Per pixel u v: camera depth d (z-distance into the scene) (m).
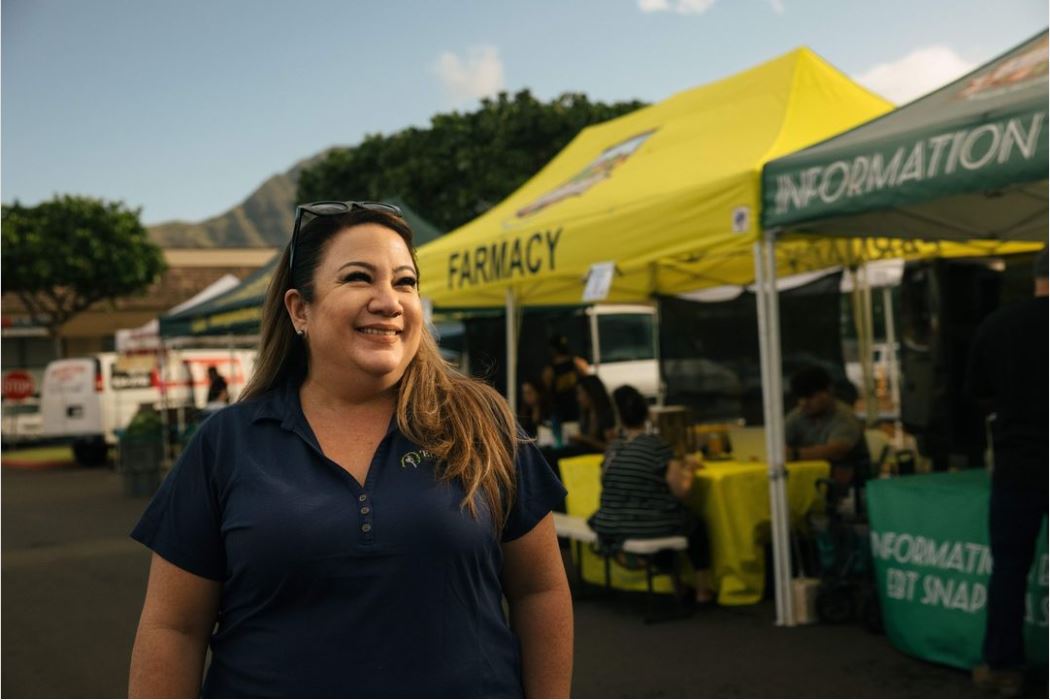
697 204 6.19
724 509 6.56
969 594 4.99
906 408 9.34
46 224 30.20
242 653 1.82
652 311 16.30
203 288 38.44
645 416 6.65
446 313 13.21
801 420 7.27
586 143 9.45
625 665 5.46
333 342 1.93
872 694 4.75
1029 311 4.52
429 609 1.80
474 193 24.61
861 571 5.99
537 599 2.02
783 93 7.13
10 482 18.06
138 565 9.36
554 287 10.33
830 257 9.62
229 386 20.81
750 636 5.88
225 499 1.88
